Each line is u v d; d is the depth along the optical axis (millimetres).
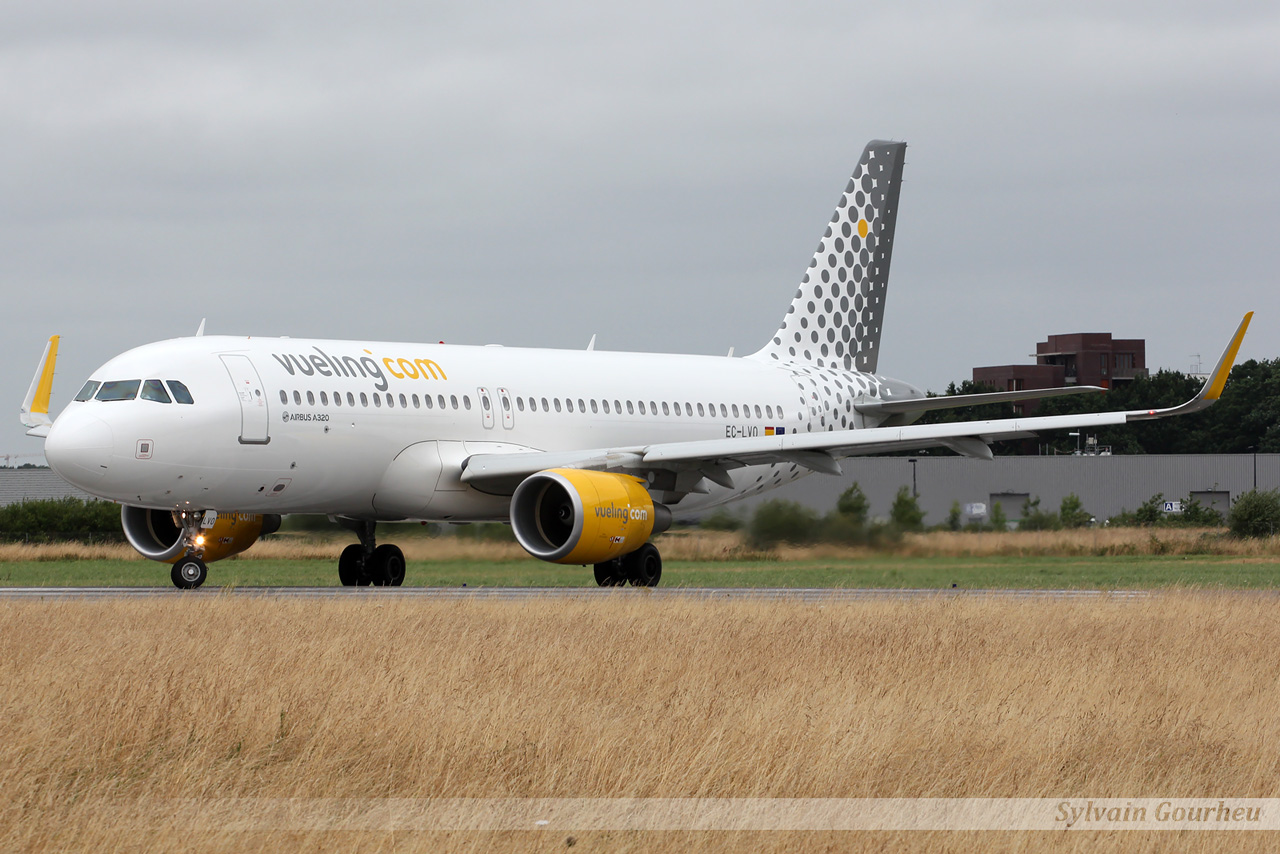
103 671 31578
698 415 82500
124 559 125062
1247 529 131125
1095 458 164750
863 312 95812
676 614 46188
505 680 31484
